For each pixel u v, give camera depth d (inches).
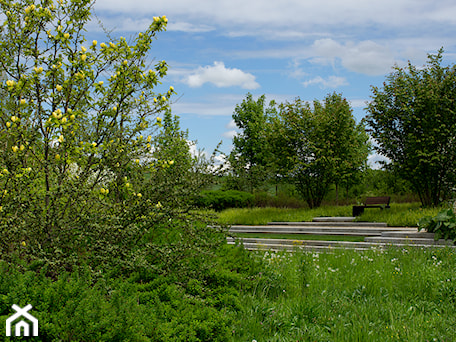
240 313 181.2
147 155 239.8
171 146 261.0
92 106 227.8
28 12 200.1
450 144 597.9
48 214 184.4
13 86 193.8
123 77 229.9
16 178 181.8
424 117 611.2
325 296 218.5
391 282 248.8
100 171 214.4
